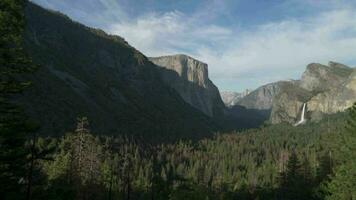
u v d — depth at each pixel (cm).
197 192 10962
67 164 5322
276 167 15425
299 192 8338
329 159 7338
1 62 1549
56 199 2114
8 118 1614
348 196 4078
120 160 12688
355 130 3972
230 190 13050
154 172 15975
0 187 1659
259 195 11100
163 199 10094
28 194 1905
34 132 1781
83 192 4853
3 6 1550
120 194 7631
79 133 4834
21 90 1631
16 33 1584
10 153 1639
